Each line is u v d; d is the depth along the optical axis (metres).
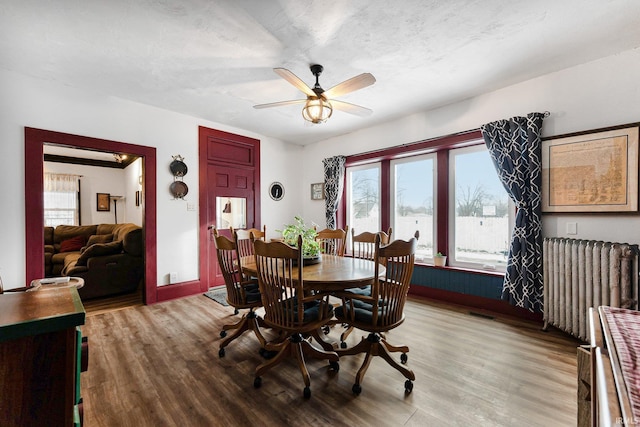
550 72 2.74
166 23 2.00
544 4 1.82
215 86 3.04
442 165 3.68
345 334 2.54
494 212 3.31
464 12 1.90
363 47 2.31
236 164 4.54
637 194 2.29
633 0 1.78
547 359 2.17
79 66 2.62
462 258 3.57
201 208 4.09
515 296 2.88
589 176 2.52
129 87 3.07
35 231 2.82
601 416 0.54
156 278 3.65
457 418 1.57
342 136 4.83
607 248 2.19
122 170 6.88
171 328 2.82
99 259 3.84
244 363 2.18
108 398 1.75
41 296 0.77
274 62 2.54
